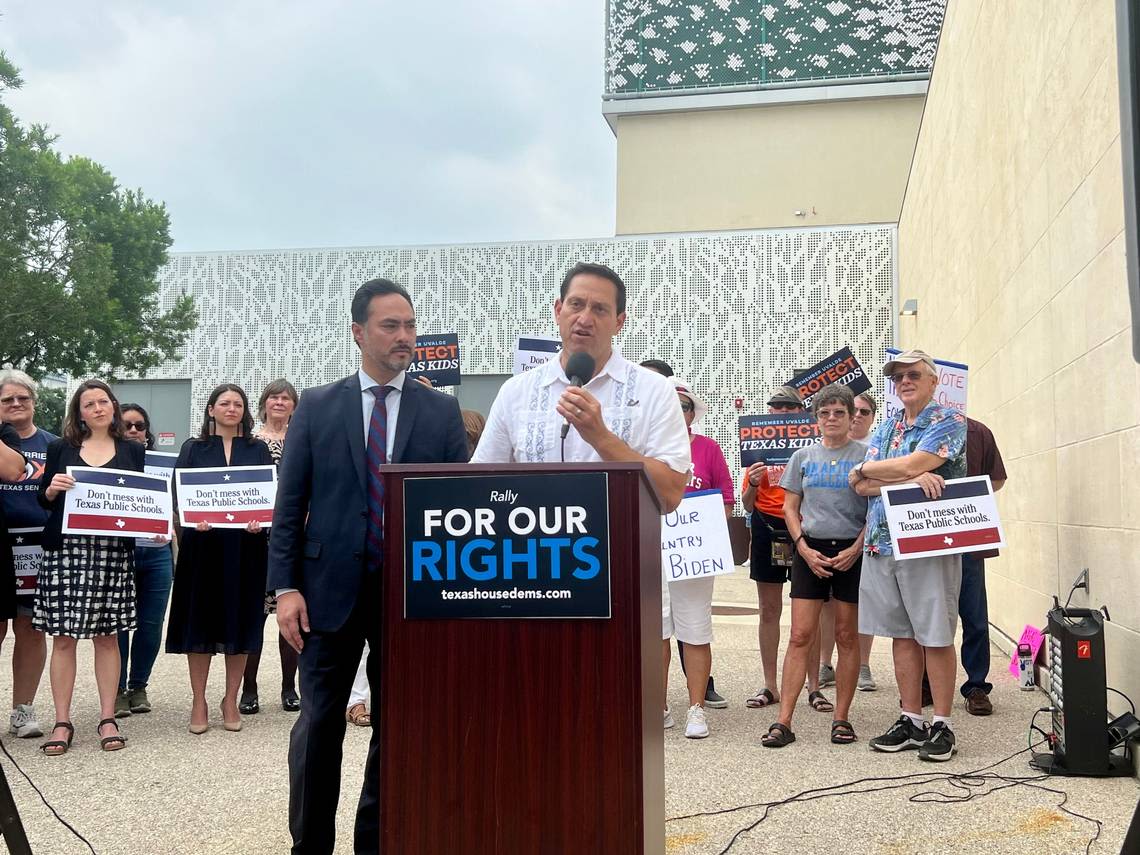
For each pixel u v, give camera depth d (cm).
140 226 2772
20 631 564
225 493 567
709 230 2866
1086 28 582
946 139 1274
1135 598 490
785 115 2861
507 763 217
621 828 212
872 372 2488
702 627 553
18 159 2430
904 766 480
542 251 2705
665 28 3020
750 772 471
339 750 312
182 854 361
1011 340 839
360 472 317
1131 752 454
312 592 312
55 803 425
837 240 2527
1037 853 355
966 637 611
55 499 530
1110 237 536
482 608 220
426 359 856
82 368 2608
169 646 568
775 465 657
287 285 2841
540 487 221
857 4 2933
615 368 329
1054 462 679
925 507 492
